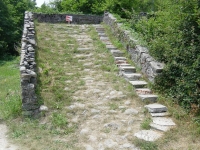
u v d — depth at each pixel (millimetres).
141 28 9727
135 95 6785
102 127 5629
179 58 6703
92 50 9828
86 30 12141
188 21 6746
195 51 6281
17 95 7305
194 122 5457
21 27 25172
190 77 6094
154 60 7488
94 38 10992
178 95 6254
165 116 5926
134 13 11359
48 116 6074
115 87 7285
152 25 8969
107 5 15336
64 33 11609
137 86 7227
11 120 6121
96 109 6305
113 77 7914
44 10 16453
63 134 5465
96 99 6777
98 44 10359
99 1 17703
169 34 7227
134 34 9438
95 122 5828
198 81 5852
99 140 5191
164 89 6848
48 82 7375
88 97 6863
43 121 5957
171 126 5469
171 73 6738
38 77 7492
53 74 7902
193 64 6020
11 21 22109
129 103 6547
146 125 5531
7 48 21359
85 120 5922
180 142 4938
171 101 6391
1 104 7203
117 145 5004
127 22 11094
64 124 5742
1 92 8406
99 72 8328
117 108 6336
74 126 5703
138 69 8156
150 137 5141
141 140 5043
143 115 6031
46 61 8711
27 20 11555
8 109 6551
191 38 6625
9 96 7742
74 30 12039
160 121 5684
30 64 7566
